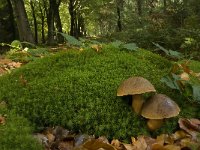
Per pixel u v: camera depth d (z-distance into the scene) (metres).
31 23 3.98
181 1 1.59
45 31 4.26
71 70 0.49
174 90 0.47
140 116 0.42
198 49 1.08
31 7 3.44
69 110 0.42
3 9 2.57
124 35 1.47
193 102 0.47
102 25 4.85
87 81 0.46
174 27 1.40
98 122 0.41
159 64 0.55
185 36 1.18
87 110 0.42
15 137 0.36
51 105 0.43
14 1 1.81
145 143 0.39
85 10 3.54
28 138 0.36
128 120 0.41
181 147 0.39
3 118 0.40
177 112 0.40
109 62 0.50
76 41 0.59
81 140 0.39
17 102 0.44
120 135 0.40
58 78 0.47
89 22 5.05
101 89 0.44
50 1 2.84
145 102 0.41
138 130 0.41
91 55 0.52
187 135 0.41
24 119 0.41
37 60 0.53
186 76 0.52
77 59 0.51
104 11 3.41
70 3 3.36
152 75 0.50
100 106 0.42
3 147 0.35
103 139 0.40
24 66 0.52
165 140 0.40
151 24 1.37
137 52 0.56
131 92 0.40
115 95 0.44
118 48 0.56
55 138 0.40
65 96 0.44
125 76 0.48
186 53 1.05
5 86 0.48
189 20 1.38
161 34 1.25
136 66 0.50
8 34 2.54
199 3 1.49
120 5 2.83
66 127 0.42
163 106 0.40
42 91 0.45
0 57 0.76
